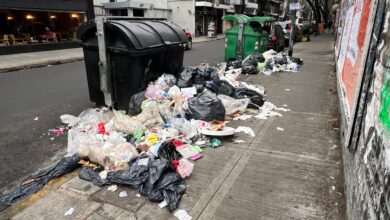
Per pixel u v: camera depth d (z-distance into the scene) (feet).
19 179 11.48
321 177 10.60
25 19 53.88
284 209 9.00
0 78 31.60
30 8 51.55
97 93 18.92
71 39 61.62
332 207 9.04
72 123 16.81
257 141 13.65
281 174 10.85
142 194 9.73
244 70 28.99
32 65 39.40
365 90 8.48
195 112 15.49
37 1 52.44
